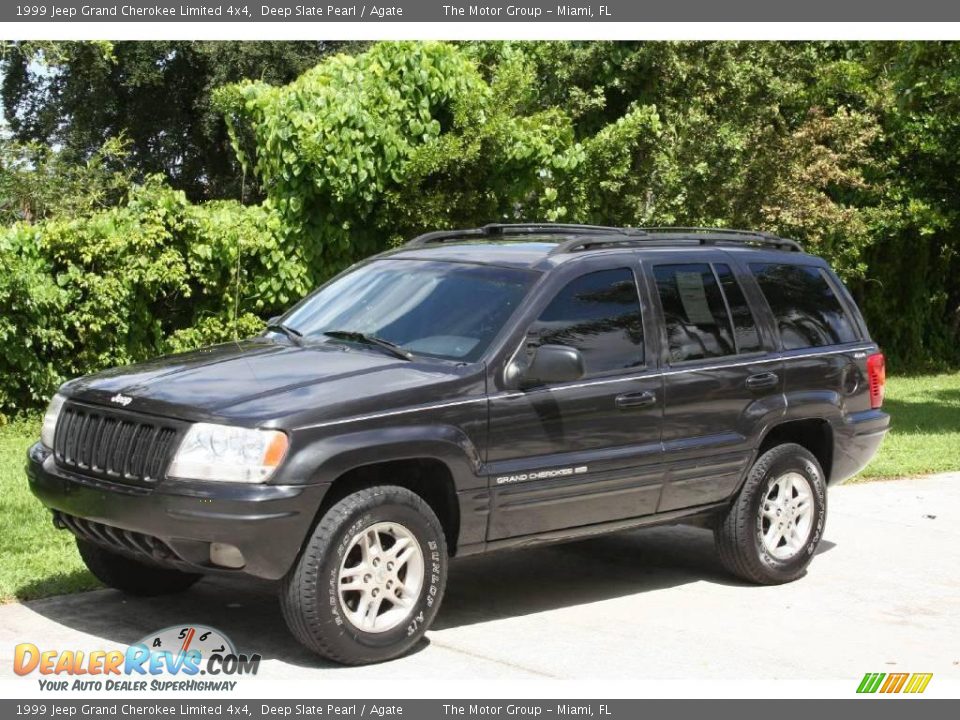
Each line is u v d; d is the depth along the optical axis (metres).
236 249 12.88
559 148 14.41
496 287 6.52
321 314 6.89
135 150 40.50
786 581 7.61
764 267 7.67
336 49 37.25
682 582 7.60
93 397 5.90
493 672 5.72
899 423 15.18
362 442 5.55
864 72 19.62
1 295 11.68
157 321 12.86
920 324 23.00
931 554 8.43
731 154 16.06
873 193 20.81
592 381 6.49
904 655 6.23
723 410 7.11
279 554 5.38
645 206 15.81
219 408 5.46
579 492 6.42
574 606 6.97
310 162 12.91
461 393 5.96
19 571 6.96
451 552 6.12
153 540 5.55
